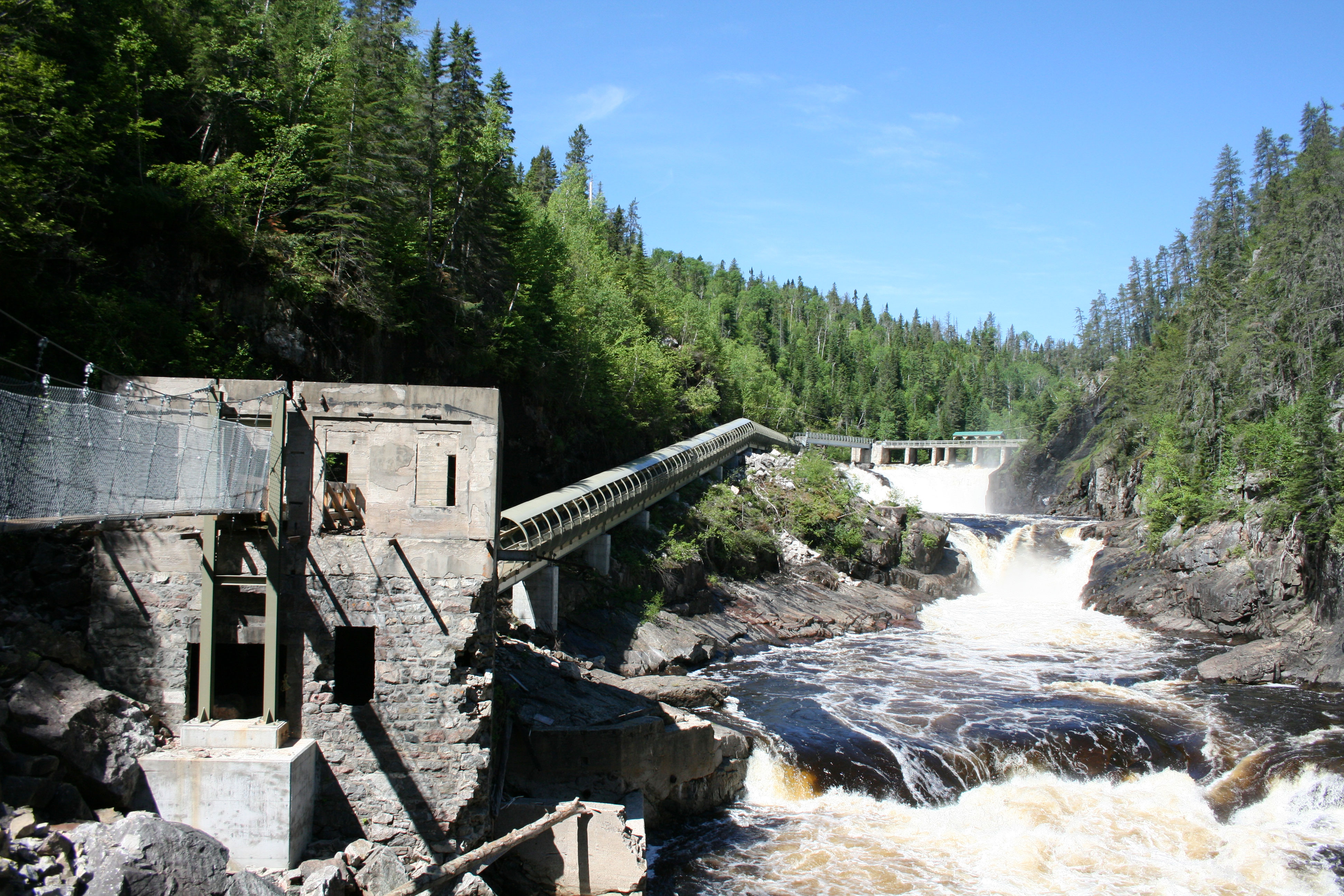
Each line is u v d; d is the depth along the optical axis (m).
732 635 49.94
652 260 158.38
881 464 140.38
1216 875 24.97
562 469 58.12
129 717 16.97
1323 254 83.81
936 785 29.45
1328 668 43.88
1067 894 23.59
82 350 26.00
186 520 18.03
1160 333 117.50
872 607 59.97
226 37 42.75
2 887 11.86
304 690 18.17
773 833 26.59
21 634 16.55
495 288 53.41
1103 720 34.75
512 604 38.88
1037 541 77.06
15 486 12.90
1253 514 58.62
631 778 25.12
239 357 32.03
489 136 56.44
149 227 32.09
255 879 14.59
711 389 87.44
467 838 18.50
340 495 18.58
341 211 39.88
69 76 31.20
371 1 52.41
